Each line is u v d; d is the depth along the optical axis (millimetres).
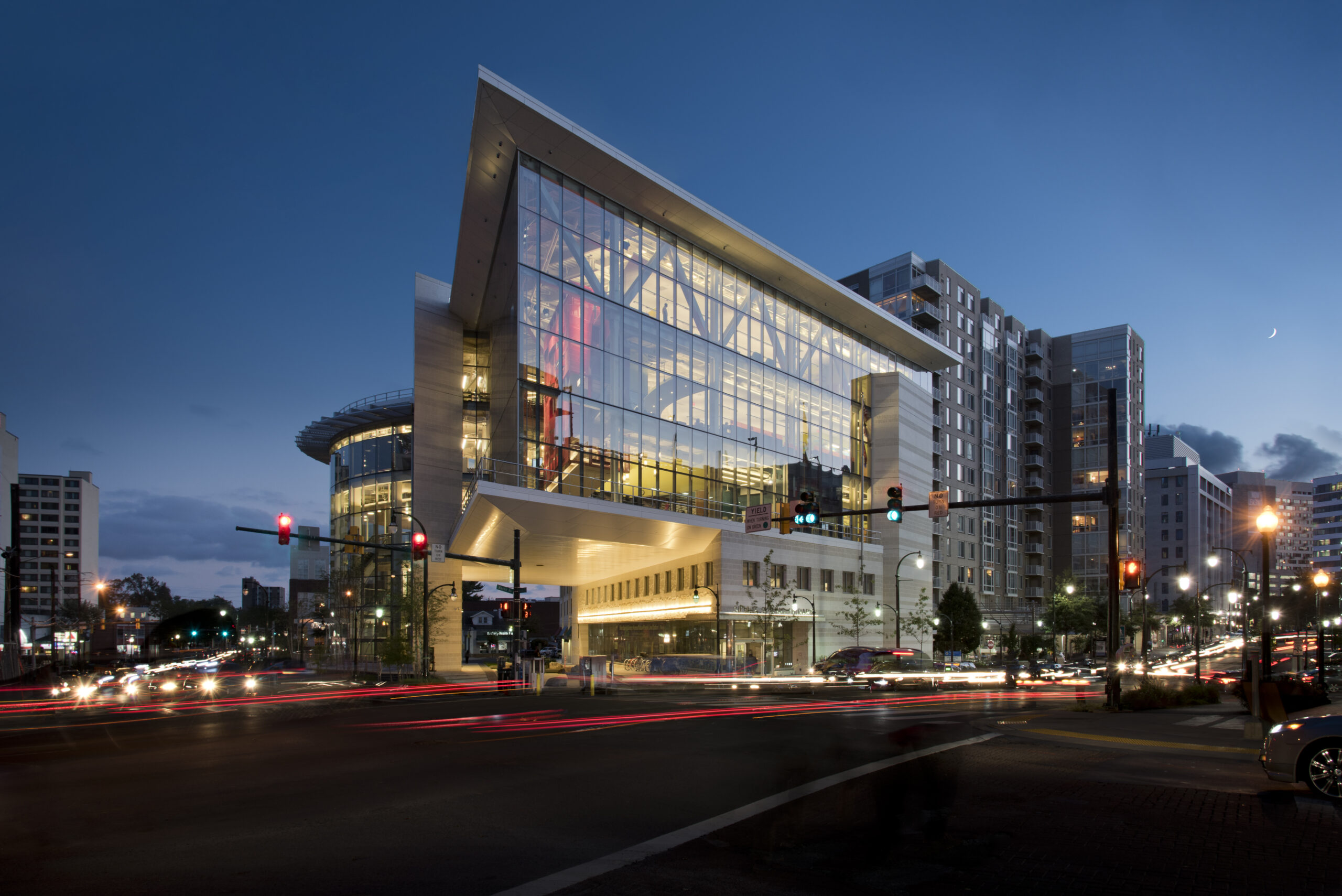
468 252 51781
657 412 48031
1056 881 6508
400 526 64750
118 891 6480
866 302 62156
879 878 6664
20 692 43250
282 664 88375
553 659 72500
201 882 6676
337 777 11742
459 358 61219
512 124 41062
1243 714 20922
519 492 40000
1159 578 158625
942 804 9422
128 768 12945
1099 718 19844
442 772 12078
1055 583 95125
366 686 43500
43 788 11180
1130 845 7531
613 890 6395
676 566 58188
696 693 34594
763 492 54688
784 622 55844
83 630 96625
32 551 157125
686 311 50906
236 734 18125
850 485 63562
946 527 87062
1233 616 143750
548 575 71875
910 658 40781
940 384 89125
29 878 6840
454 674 55312
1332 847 7418
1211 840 7676
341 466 70812
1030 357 108062
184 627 98562
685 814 9109
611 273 46562
